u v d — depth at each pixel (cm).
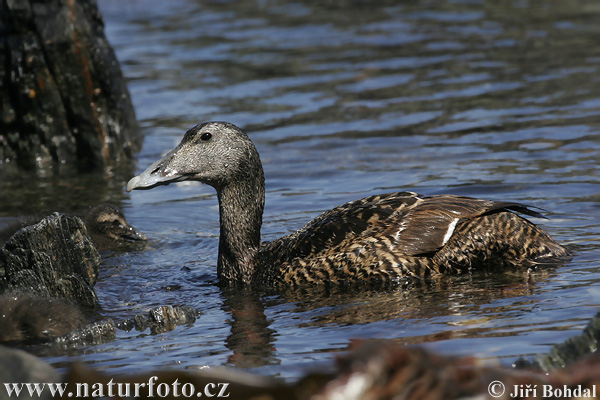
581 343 606
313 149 1775
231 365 732
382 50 2764
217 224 1391
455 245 1012
